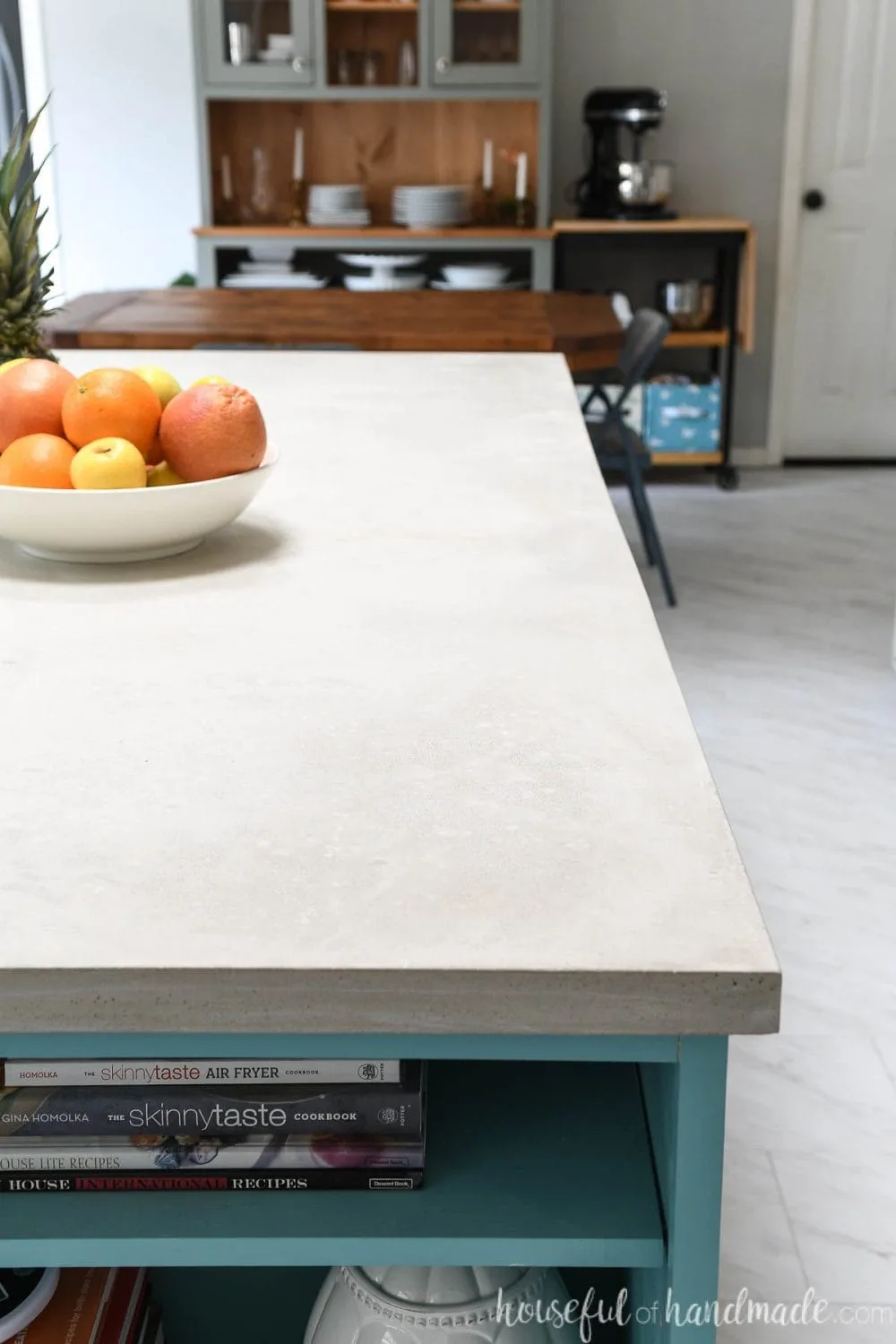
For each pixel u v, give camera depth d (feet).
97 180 18.81
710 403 18.42
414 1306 3.37
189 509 4.21
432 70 17.31
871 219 19.15
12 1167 2.86
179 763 2.98
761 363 19.69
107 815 2.75
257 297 14.05
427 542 4.60
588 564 4.36
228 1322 4.35
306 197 18.56
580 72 18.66
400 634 3.75
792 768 10.29
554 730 3.14
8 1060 2.81
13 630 3.79
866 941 7.97
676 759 2.98
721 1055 2.47
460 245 17.90
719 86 18.62
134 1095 2.83
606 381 14.53
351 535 4.69
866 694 11.70
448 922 2.36
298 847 2.62
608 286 19.45
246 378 7.70
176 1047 2.45
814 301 19.48
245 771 2.94
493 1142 3.04
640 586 4.14
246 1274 4.33
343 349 10.96
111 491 4.06
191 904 2.42
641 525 14.03
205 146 17.70
